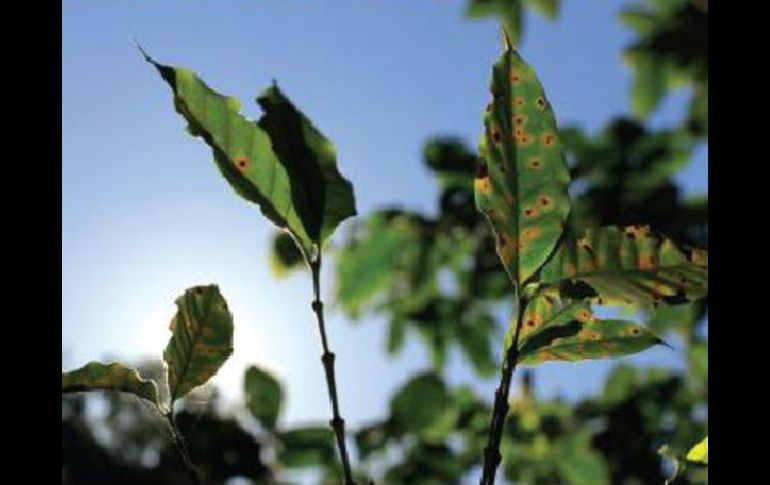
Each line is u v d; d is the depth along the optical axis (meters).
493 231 0.74
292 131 0.76
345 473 0.69
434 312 2.10
